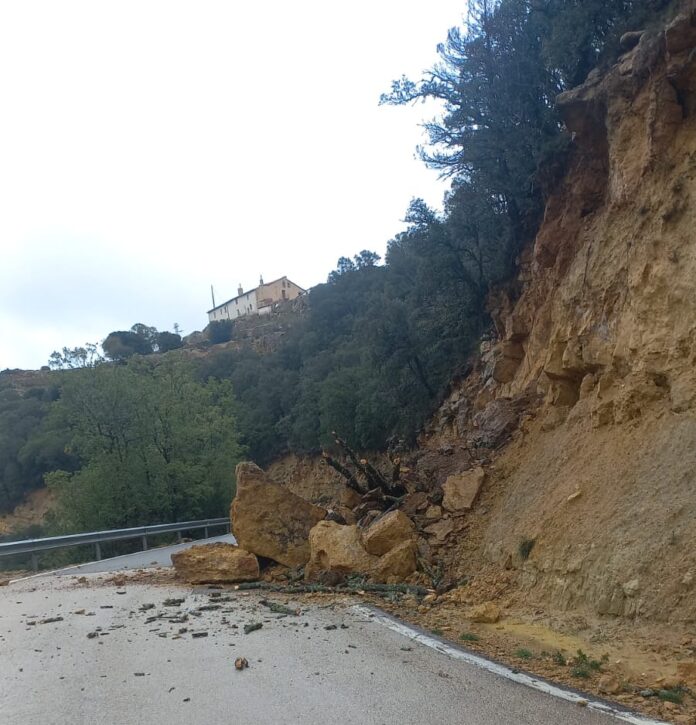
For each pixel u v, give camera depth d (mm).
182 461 28562
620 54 12375
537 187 15766
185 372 35000
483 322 22688
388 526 10664
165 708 4754
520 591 8445
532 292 15711
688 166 9086
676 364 8312
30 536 29453
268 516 12109
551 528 8680
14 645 6852
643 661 5578
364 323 30594
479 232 21422
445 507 11633
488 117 17203
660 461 7621
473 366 22578
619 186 10836
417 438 27125
